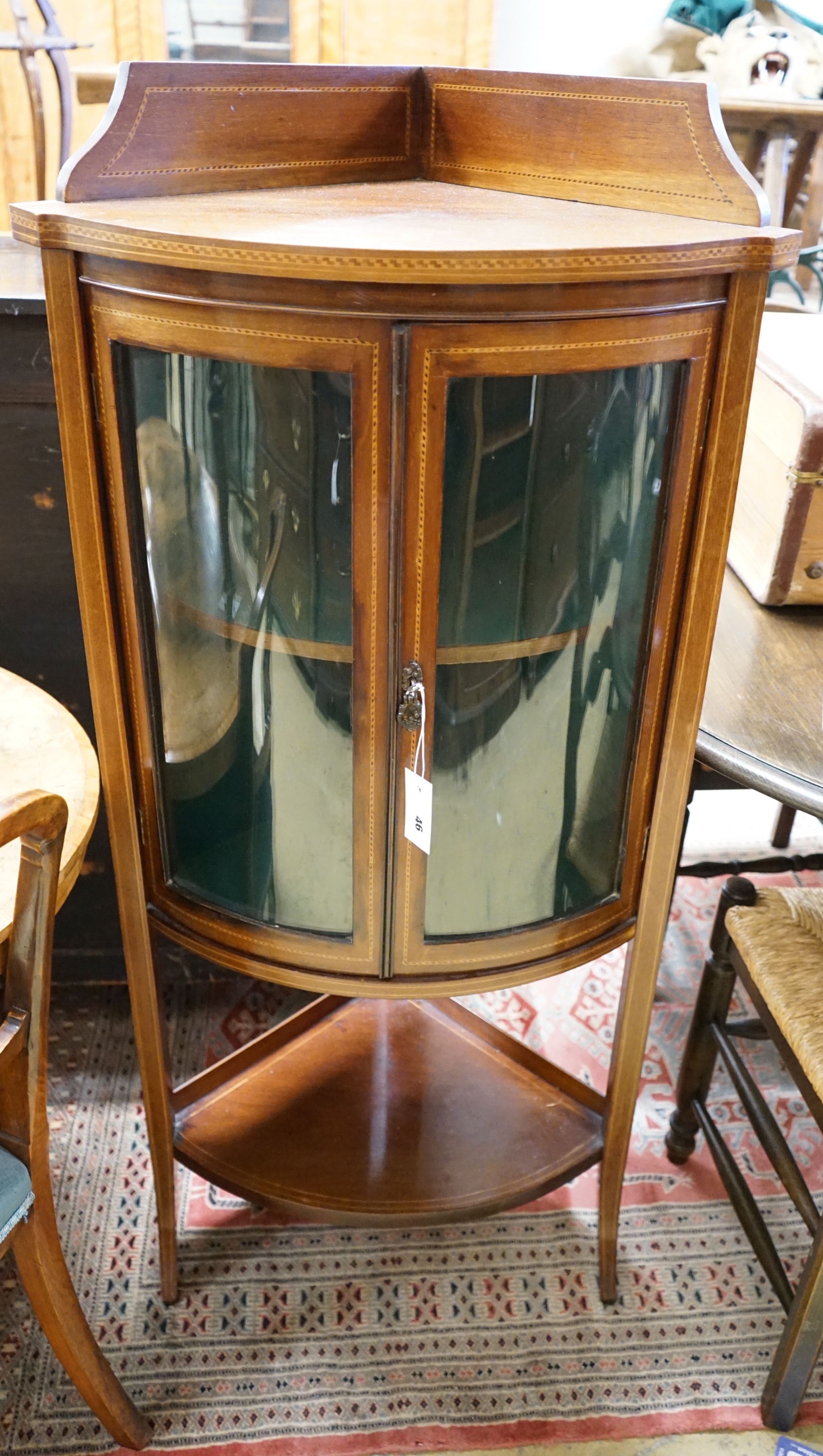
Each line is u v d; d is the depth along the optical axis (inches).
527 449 34.4
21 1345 52.1
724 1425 50.0
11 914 34.6
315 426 33.8
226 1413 49.9
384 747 38.9
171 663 40.2
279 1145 54.9
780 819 84.6
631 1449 49.1
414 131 43.5
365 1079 59.2
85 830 37.9
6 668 61.1
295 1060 60.3
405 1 103.4
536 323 32.2
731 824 90.0
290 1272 56.0
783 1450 49.2
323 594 36.6
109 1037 68.9
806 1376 47.5
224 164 38.5
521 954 44.6
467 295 31.5
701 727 45.3
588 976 75.4
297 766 40.4
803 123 86.9
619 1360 52.5
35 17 103.6
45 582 58.4
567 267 30.5
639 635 39.6
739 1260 57.1
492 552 35.8
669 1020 72.1
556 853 43.1
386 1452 48.6
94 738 63.4
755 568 55.2
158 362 34.4
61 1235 57.2
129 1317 53.6
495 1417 50.1
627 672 40.2
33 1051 36.5
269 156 39.8
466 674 37.8
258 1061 60.1
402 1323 53.7
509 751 39.9
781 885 83.5
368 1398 50.6
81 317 34.4
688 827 88.4
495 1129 55.8
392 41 105.3
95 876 65.5
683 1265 56.8
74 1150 61.7
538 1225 58.8
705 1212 59.6
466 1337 53.2
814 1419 50.8
